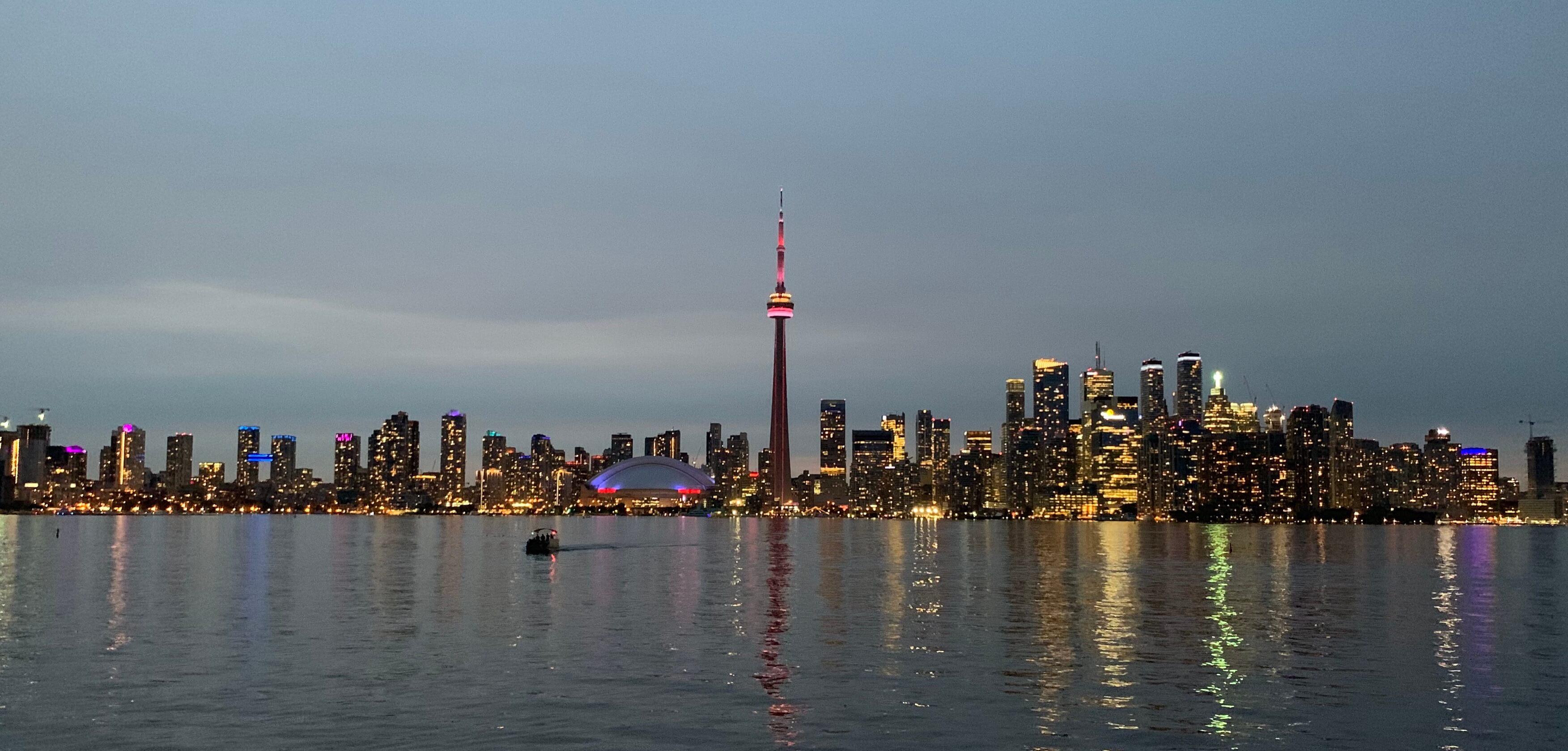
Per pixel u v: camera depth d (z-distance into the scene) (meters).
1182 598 106.69
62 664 62.31
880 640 73.25
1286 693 54.69
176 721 47.56
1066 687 56.12
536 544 197.00
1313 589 121.62
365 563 164.25
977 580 132.00
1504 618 90.50
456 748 43.16
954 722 48.03
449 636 74.56
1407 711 50.66
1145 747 44.06
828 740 44.72
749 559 181.88
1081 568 158.62
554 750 43.00
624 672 60.09
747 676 58.78
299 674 59.19
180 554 190.50
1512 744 44.91
